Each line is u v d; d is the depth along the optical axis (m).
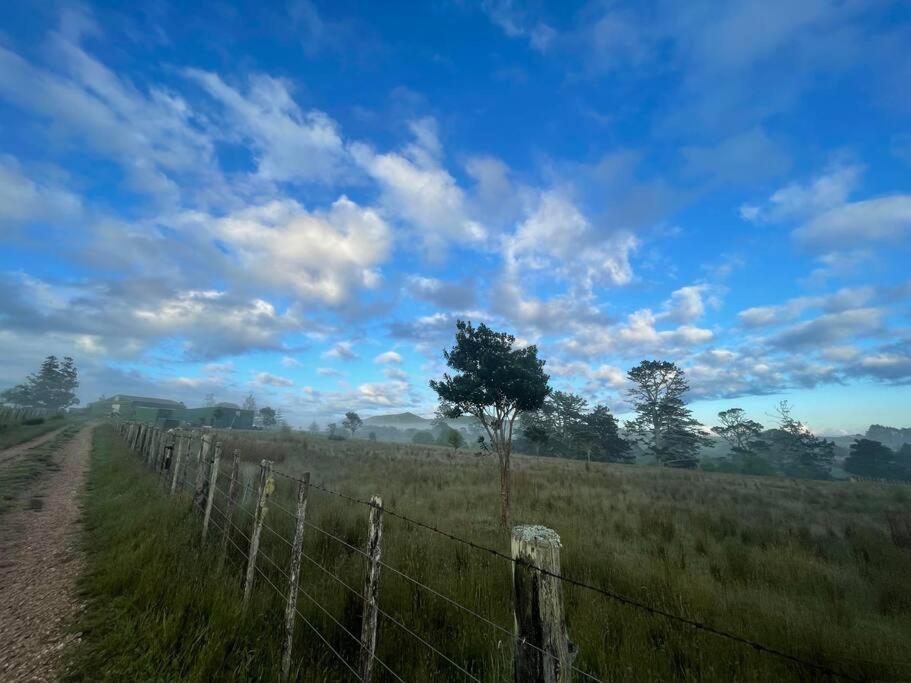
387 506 11.21
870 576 6.88
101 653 3.43
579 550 6.84
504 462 10.73
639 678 3.46
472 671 3.57
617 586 5.54
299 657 3.51
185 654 3.32
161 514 7.38
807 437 77.25
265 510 4.74
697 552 8.03
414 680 3.32
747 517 12.80
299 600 4.44
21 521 8.24
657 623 4.43
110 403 126.94
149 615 3.87
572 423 64.56
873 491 22.77
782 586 6.14
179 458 10.07
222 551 5.79
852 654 3.95
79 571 5.47
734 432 85.75
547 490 16.61
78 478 14.30
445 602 4.54
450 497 13.54
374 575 3.07
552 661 1.78
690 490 20.94
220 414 82.94
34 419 48.97
